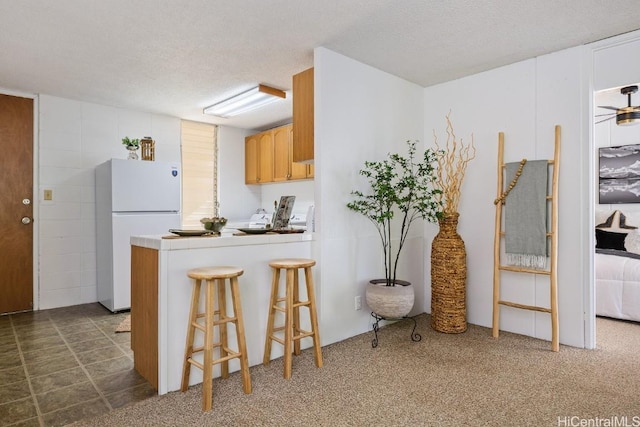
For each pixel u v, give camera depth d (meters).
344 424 1.83
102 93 3.93
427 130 3.75
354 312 3.13
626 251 4.21
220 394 2.12
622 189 4.84
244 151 5.64
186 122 5.05
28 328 3.33
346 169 3.06
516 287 3.14
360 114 3.16
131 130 4.54
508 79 3.20
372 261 3.28
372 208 3.14
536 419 1.87
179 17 2.41
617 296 3.55
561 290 2.92
